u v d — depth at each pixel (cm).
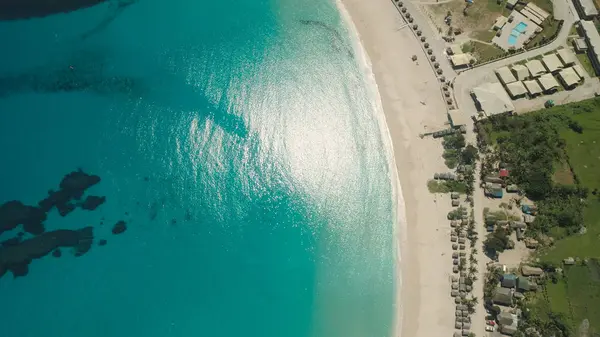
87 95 8069
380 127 7788
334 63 8388
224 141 7688
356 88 8138
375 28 8662
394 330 6456
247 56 8450
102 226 7169
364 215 7206
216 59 8412
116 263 6938
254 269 6912
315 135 7775
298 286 6800
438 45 8331
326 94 8112
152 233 7138
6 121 7862
